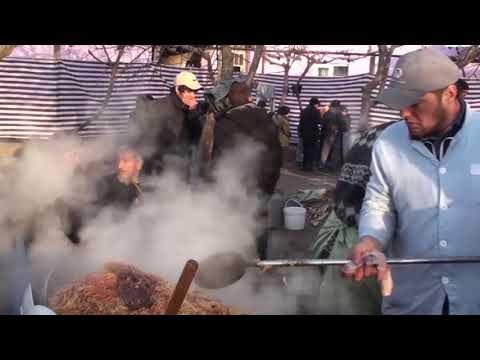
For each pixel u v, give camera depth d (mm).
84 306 1927
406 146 1809
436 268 1799
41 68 8984
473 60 4449
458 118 1735
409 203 1814
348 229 2551
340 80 11445
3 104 8922
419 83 1661
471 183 1742
